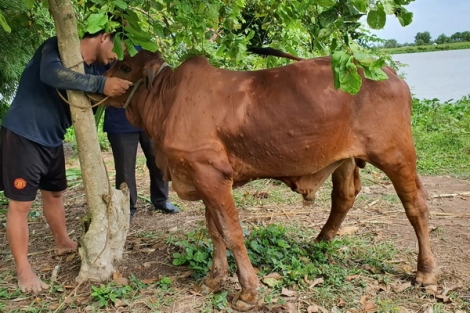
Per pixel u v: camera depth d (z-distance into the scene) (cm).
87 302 376
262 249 438
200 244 459
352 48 293
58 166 433
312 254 436
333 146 355
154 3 381
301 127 345
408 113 368
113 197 405
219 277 389
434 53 3472
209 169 347
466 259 434
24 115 387
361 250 452
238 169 362
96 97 386
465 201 600
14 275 425
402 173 367
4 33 659
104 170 402
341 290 381
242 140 349
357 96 352
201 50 446
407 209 382
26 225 400
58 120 401
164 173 392
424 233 384
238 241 358
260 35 529
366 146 359
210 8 381
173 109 358
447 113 1113
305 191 383
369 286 387
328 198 615
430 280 380
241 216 559
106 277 404
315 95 345
